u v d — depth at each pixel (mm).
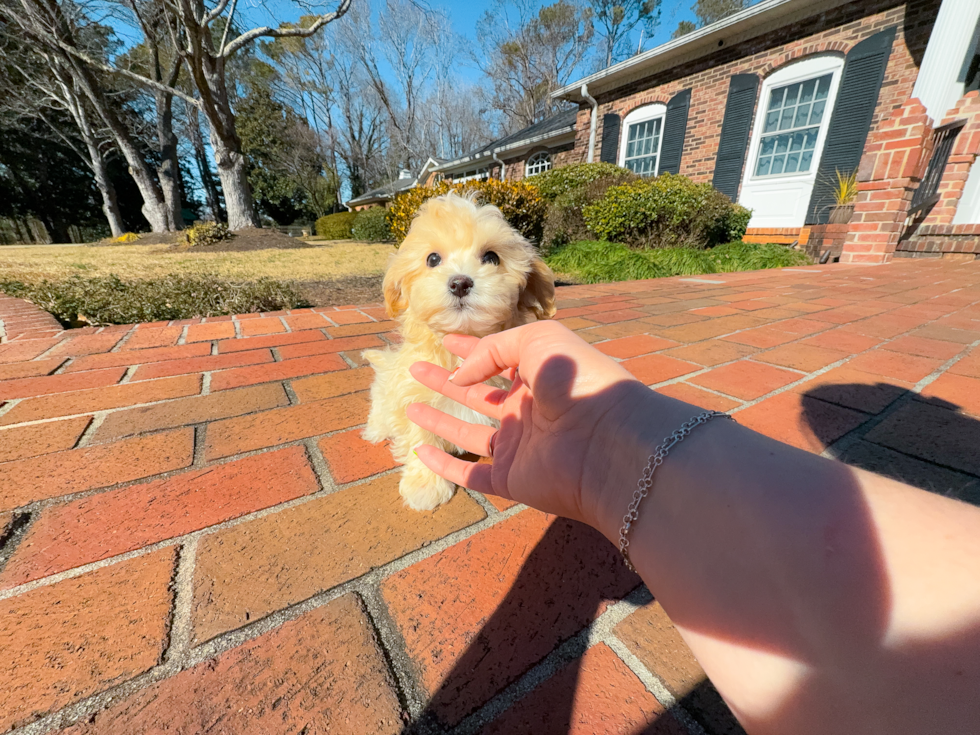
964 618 126
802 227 2428
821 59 2291
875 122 2150
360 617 269
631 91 3189
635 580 300
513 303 486
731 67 2623
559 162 4160
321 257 3043
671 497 191
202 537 332
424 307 446
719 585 169
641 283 1634
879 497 163
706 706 221
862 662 133
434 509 374
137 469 415
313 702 219
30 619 259
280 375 667
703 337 855
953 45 1741
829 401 552
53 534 327
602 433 235
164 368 688
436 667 239
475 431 345
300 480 410
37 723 204
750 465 181
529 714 216
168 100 5309
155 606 272
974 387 585
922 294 1282
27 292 1236
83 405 550
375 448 469
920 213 2285
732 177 2707
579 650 251
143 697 219
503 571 306
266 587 288
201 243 3758
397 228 2053
